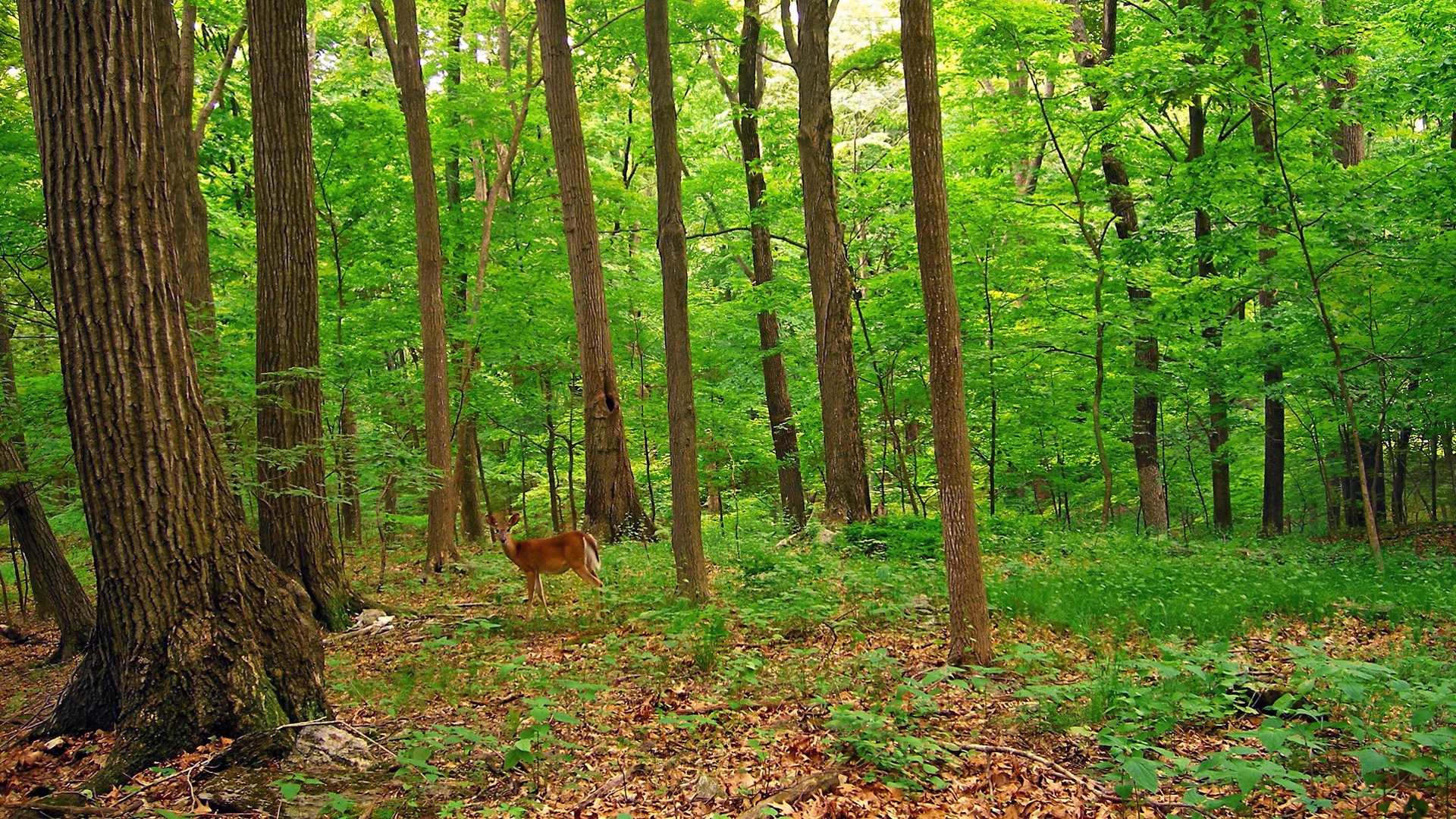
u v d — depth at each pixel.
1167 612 7.84
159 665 5.18
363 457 10.09
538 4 13.62
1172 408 18.66
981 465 21.33
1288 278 13.75
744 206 22.84
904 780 4.63
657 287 20.12
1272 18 12.80
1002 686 5.93
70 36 5.12
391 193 17.39
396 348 17.91
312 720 5.41
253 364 12.80
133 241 5.25
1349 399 12.88
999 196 15.12
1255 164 13.45
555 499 20.62
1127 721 5.20
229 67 14.22
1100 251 14.97
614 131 22.42
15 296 14.64
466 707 6.19
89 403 5.21
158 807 4.30
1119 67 13.24
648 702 6.12
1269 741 3.93
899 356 16.97
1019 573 9.99
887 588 8.95
